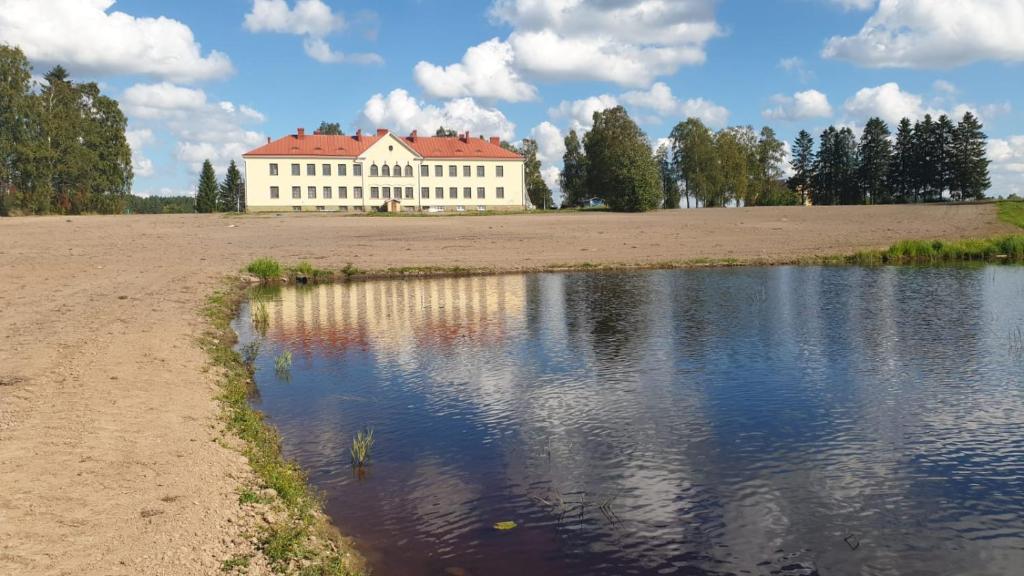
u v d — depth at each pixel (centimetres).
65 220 6450
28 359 1283
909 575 685
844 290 2734
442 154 10438
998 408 1204
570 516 802
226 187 15300
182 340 1550
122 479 744
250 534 648
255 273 3278
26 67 8031
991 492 874
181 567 568
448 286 3075
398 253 4244
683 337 1844
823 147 12800
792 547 738
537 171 14262
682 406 1234
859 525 788
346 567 639
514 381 1410
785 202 13238
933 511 823
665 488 884
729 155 11412
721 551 725
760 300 2498
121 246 4341
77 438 862
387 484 886
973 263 3778
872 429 1105
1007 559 715
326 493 852
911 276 3186
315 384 1388
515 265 3744
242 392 1223
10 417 932
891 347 1691
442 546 723
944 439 1059
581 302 2517
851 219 6481
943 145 11238
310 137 10262
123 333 1590
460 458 984
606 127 10625
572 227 5959
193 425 955
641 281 3162
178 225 6056
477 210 9950
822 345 1723
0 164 7781
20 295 2288
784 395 1295
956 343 1727
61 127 8244
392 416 1179
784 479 914
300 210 9856
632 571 682
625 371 1488
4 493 688
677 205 13538
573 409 1220
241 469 816
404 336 1894
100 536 610
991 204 7419
